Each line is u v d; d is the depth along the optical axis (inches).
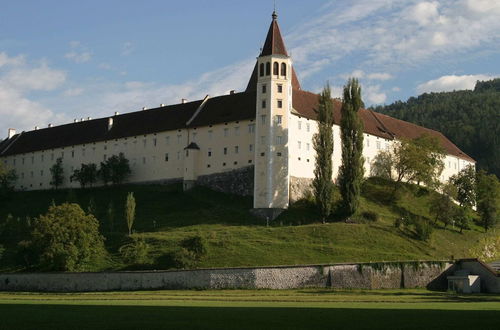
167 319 2027.6
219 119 6112.2
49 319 2027.6
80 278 4060.0
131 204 5007.4
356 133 5344.5
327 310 2390.5
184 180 6107.3
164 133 6491.1
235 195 5802.2
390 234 4926.2
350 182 5241.1
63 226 4407.0
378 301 2977.4
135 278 3969.0
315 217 5280.5
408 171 6387.8
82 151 7219.5
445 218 5693.9
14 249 4928.6
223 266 4153.5
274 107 5580.7
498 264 4726.9
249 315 2169.0
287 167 5502.0
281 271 3902.6
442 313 2269.9
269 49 5693.9
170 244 4554.6
